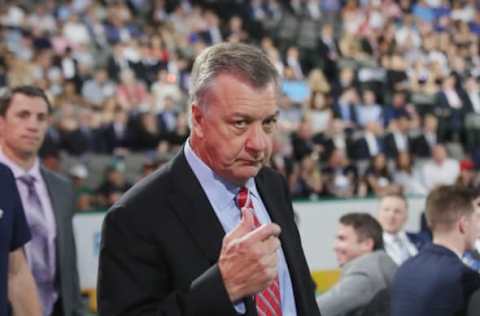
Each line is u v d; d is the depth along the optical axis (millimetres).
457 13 27297
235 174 2707
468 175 15531
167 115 17547
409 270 4977
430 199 5031
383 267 5559
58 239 5238
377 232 5750
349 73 21906
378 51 24188
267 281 2572
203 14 24250
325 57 23141
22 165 5215
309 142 17328
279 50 23984
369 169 16422
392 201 7336
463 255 5574
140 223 2793
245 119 2625
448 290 4758
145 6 23812
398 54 24141
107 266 2818
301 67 22547
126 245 2787
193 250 2777
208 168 2879
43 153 14680
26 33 20469
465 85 21984
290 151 17016
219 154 2680
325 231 11484
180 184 2855
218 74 2639
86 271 10125
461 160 17906
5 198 3850
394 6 26516
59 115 16812
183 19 23312
